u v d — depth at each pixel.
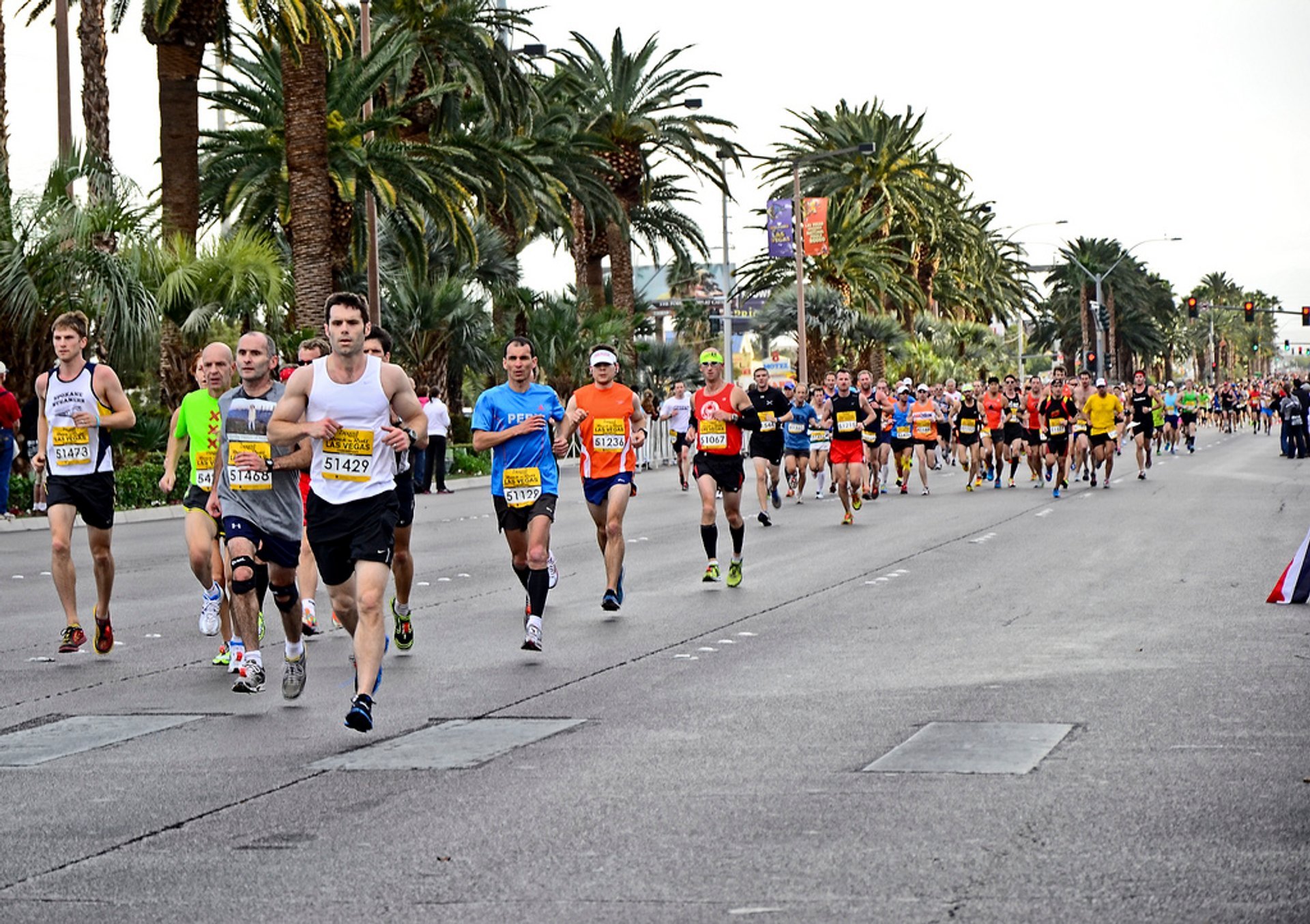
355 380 10.20
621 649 13.75
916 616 15.47
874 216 81.25
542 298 63.00
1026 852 6.93
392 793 8.46
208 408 13.35
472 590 18.66
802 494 36.59
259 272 39.94
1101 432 37.12
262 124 46.16
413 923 6.18
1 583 20.36
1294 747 9.05
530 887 6.61
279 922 6.24
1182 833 7.20
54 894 6.71
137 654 13.96
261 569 12.20
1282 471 43.19
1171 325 168.50
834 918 6.07
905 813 7.70
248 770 9.14
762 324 81.12
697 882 6.61
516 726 10.31
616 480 16.00
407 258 50.06
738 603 16.89
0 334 34.72
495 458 14.24
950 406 52.97
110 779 9.02
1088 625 14.49
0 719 11.04
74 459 13.79
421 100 45.66
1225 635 13.73
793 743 9.53
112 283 35.47
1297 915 5.98
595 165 61.09
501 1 56.66
